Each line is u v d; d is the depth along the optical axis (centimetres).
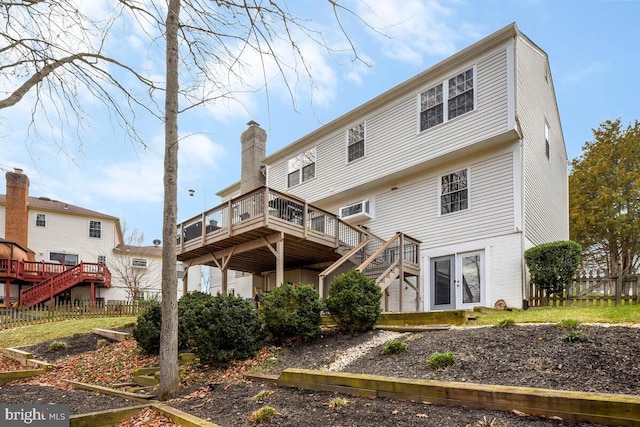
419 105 1328
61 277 2225
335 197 1588
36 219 2653
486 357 519
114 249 2944
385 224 1420
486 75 1163
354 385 480
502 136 1111
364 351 649
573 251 985
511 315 784
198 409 508
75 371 862
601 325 579
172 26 587
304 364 645
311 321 783
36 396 665
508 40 1128
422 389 425
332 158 1614
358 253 1373
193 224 1433
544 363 471
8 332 1399
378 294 811
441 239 1253
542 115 1408
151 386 684
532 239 1174
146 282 3012
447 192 1262
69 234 2766
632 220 2045
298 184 1755
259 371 651
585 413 333
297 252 1397
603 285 945
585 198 2214
